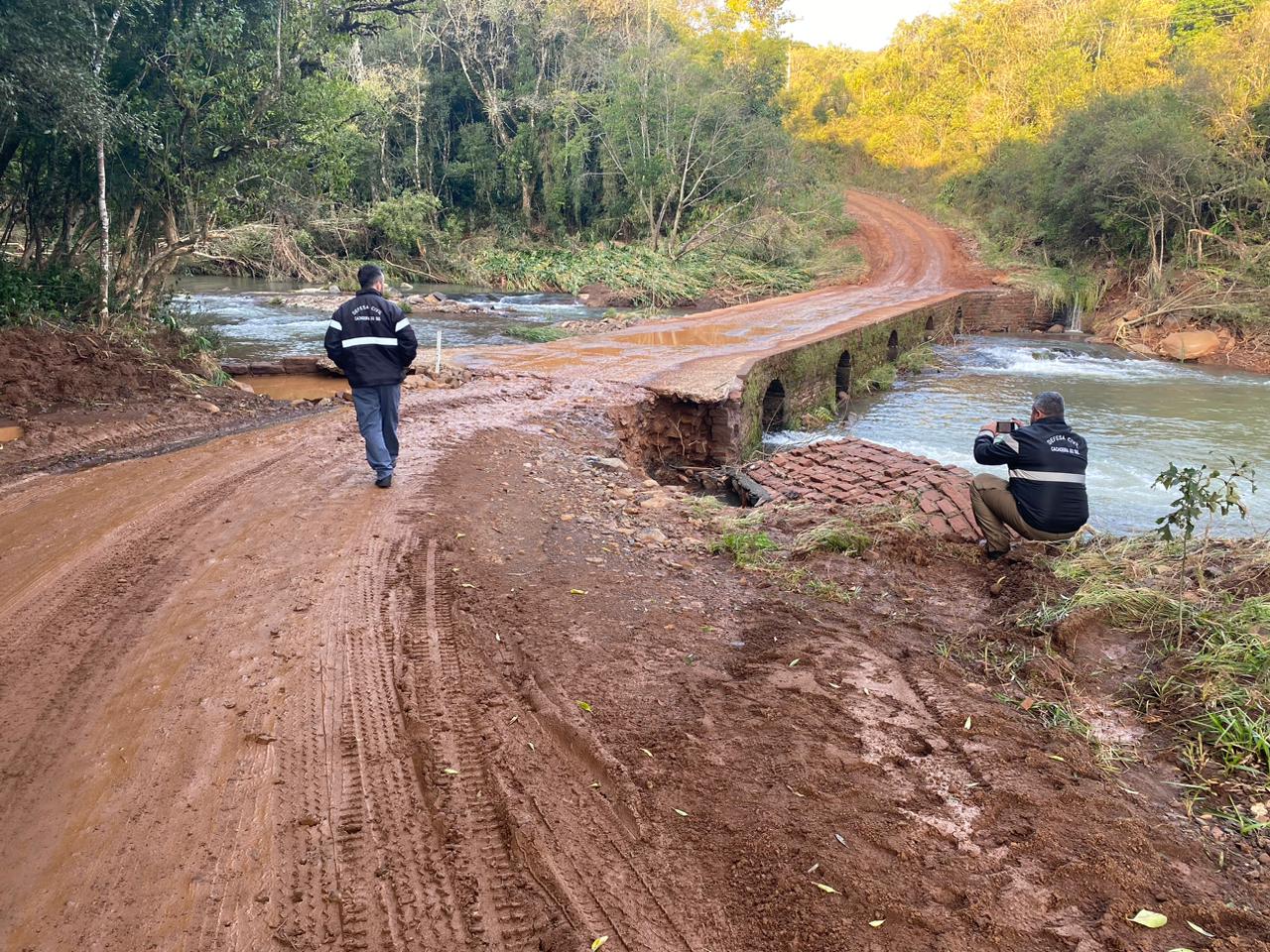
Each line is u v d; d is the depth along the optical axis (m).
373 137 39.84
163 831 2.70
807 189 45.25
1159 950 2.34
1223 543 6.03
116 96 11.64
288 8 13.38
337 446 7.91
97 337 10.45
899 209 51.72
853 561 5.91
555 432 9.02
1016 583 5.61
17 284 10.73
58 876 2.49
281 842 2.67
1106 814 2.99
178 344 11.75
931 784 3.14
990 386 19.11
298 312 25.05
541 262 40.09
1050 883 2.61
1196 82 30.84
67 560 4.95
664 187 41.81
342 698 3.51
